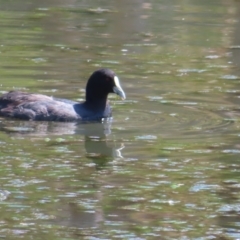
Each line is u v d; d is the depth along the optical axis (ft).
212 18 92.53
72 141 46.11
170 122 50.78
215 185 39.11
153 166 41.75
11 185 38.22
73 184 38.70
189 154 43.98
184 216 35.24
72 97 56.49
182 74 65.57
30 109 50.83
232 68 68.90
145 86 60.80
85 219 34.50
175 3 100.99
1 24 86.33
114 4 99.96
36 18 90.22
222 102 56.29
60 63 68.18
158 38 81.87
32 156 42.73
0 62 67.31
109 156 43.29
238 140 46.80
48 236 32.63
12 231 33.06
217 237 33.09
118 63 69.21
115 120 51.26
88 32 83.82
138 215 35.14
